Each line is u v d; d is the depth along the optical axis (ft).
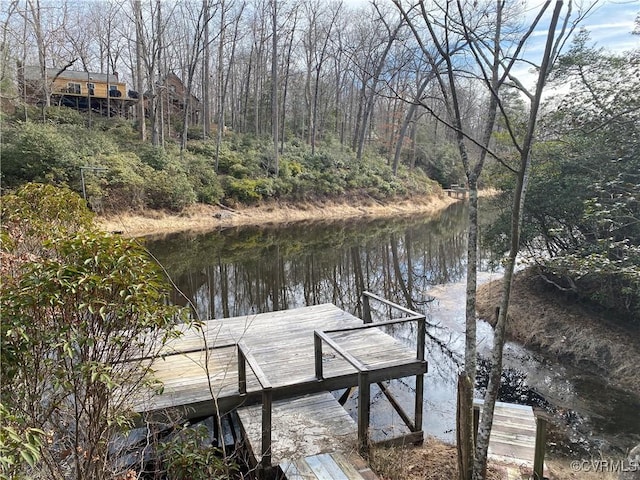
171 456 8.69
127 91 86.58
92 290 6.48
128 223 50.11
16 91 59.31
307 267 40.57
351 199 77.51
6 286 6.34
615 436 15.10
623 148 18.13
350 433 11.60
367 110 84.53
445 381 19.02
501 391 18.56
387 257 45.44
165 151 61.52
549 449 14.20
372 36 57.82
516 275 30.68
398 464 11.57
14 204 10.71
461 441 9.34
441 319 27.53
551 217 24.61
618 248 14.51
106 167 49.60
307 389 13.23
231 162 69.15
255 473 10.51
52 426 7.47
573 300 25.18
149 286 6.82
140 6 63.67
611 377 19.34
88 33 81.05
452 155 109.81
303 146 85.51
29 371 6.52
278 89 93.66
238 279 35.94
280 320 19.16
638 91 15.84
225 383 12.91
